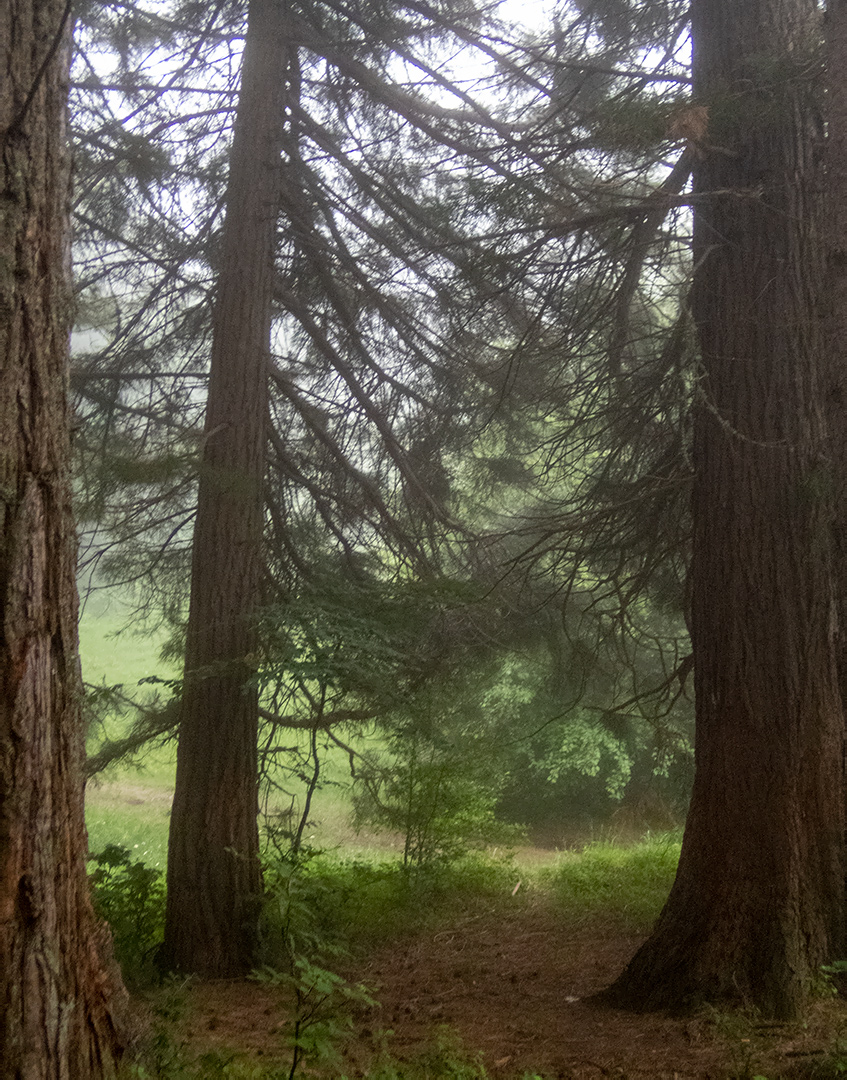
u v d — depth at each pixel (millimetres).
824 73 5461
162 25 9062
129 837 13273
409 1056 4988
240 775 7449
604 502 7277
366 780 9992
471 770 10109
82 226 9156
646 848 11016
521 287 6750
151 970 7074
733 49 5742
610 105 5492
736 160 5758
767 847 5336
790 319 5574
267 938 7273
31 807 3184
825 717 5426
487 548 8852
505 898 9750
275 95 8266
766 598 5480
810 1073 4227
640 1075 4520
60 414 3461
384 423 8945
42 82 3465
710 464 5781
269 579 8406
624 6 6867
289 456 9289
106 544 8383
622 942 7609
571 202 6527
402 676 8461
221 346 7938
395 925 8602
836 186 5453
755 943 5254
